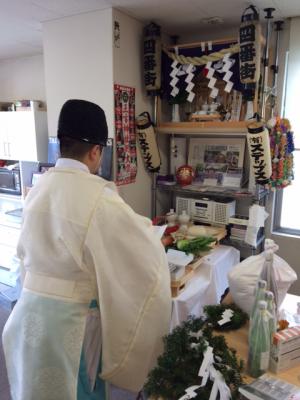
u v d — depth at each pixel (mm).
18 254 1141
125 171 2492
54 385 1009
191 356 945
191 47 2416
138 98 2566
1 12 2297
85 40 2346
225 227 2539
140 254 989
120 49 2307
